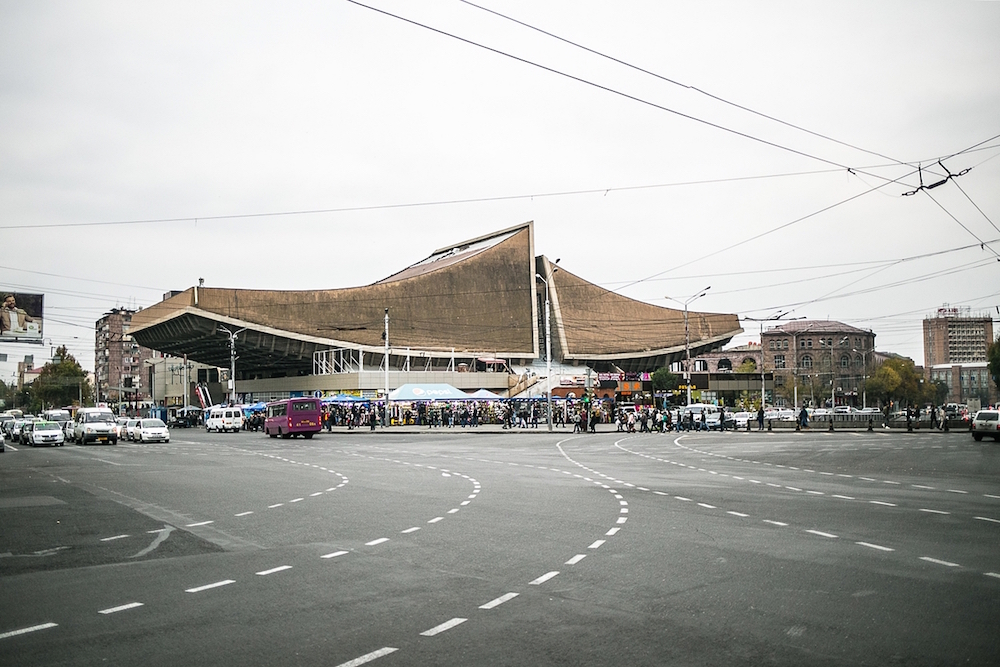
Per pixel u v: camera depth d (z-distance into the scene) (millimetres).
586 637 6996
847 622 7395
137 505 17469
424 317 104938
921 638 6902
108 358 160125
